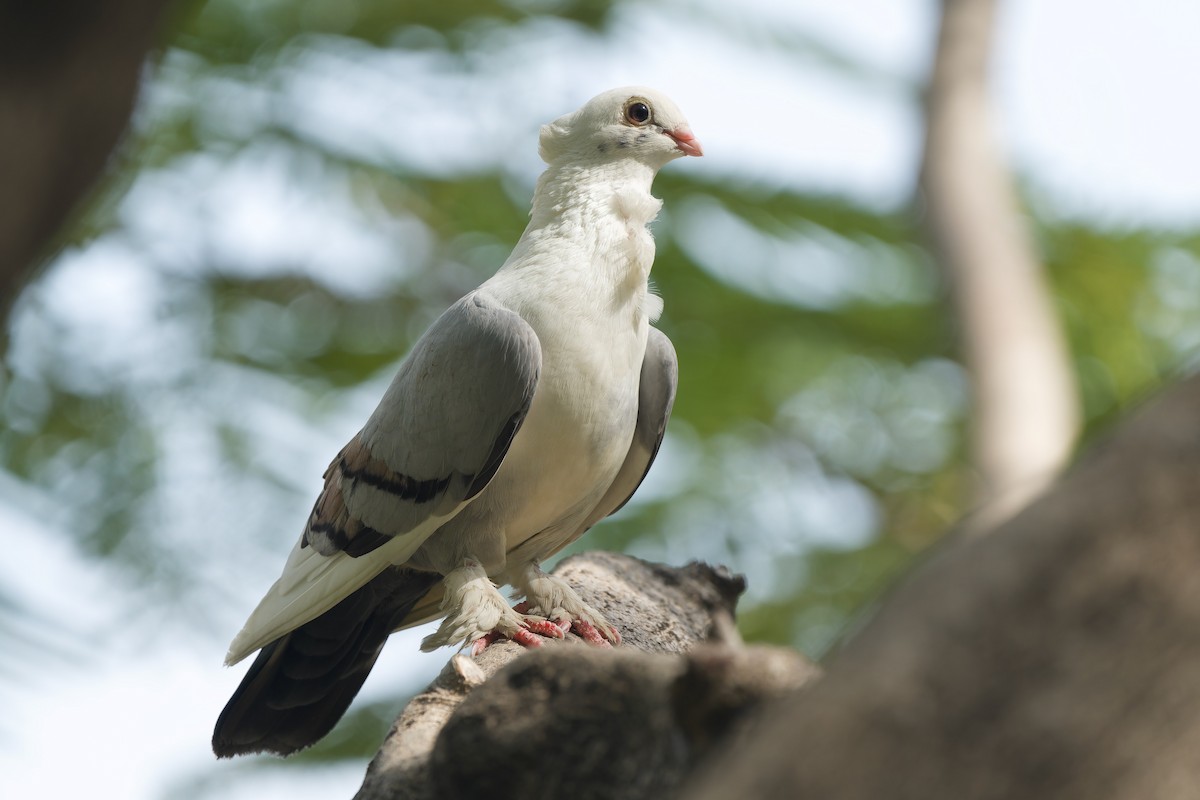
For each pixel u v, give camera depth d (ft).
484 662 25.96
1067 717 11.06
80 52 12.62
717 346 51.47
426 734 21.72
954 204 50.85
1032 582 11.36
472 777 18.56
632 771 17.13
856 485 53.83
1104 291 54.39
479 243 54.19
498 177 54.29
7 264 13.11
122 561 45.03
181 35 50.24
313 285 53.36
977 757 11.20
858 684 11.60
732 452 51.31
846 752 11.46
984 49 52.90
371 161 52.80
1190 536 11.17
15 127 12.53
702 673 14.57
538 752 17.98
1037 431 46.98
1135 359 52.49
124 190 49.96
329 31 52.31
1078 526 11.35
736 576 33.35
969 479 48.88
